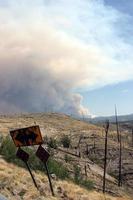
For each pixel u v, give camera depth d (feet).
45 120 372.17
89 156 241.96
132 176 217.15
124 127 538.88
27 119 358.64
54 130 318.65
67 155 176.45
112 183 174.40
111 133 386.11
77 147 251.80
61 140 250.16
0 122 305.73
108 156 247.09
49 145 187.93
